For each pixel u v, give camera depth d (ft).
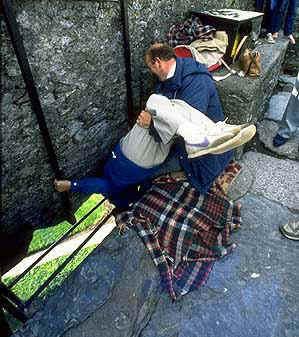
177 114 6.77
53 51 6.35
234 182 8.99
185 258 6.87
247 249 7.19
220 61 9.61
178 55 9.14
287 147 10.23
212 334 5.85
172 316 6.11
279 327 5.87
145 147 7.59
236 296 6.36
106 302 6.34
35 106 6.23
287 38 13.66
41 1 5.68
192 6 10.64
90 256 7.06
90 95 7.93
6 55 5.49
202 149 6.53
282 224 7.69
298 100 9.04
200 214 7.54
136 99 10.02
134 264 6.88
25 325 6.08
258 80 9.13
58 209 8.83
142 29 8.77
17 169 6.84
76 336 5.91
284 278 6.61
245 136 6.51
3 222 7.22
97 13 7.02
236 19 9.28
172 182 8.03
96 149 9.26
